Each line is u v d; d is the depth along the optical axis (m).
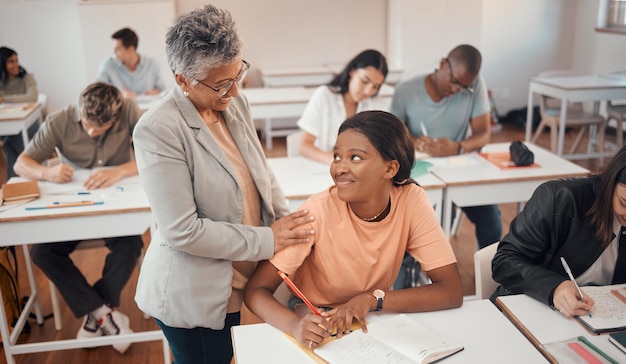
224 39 1.31
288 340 1.36
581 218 1.60
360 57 2.60
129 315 2.77
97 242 2.51
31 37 5.95
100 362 2.42
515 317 1.48
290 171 2.69
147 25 5.66
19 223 2.13
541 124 4.88
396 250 1.50
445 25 5.88
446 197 2.53
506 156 2.84
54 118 2.52
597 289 1.57
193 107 1.44
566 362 1.29
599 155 4.63
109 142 2.58
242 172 1.57
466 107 2.83
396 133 1.39
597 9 6.08
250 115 1.65
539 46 6.54
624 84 4.49
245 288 1.52
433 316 1.47
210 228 1.44
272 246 1.48
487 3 6.32
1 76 4.55
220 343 1.65
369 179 1.37
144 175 1.39
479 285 1.76
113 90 2.40
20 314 2.59
